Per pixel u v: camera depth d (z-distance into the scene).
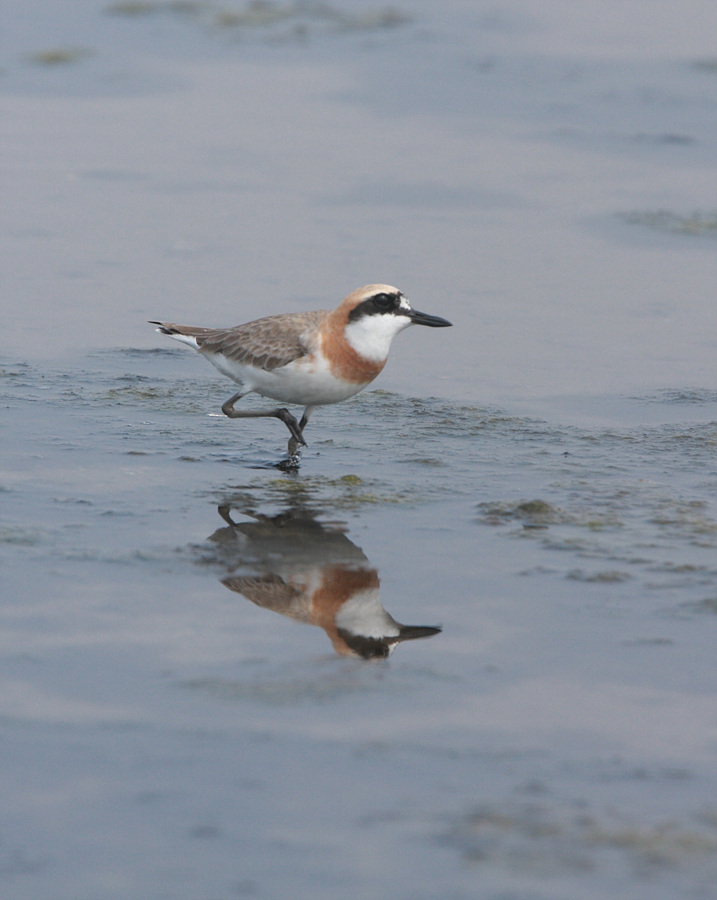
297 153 27.22
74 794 6.51
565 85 32.94
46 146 27.44
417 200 24.03
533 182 25.22
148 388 15.48
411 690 7.76
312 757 6.92
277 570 9.89
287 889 5.75
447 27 39.88
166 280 19.50
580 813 6.36
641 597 9.34
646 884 5.77
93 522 10.89
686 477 12.49
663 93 32.09
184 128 29.05
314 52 36.50
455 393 15.49
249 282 19.38
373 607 9.15
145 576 9.68
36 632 8.55
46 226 22.19
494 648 8.42
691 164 26.53
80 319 18.03
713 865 5.91
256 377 12.73
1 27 38.41
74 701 7.54
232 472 12.53
